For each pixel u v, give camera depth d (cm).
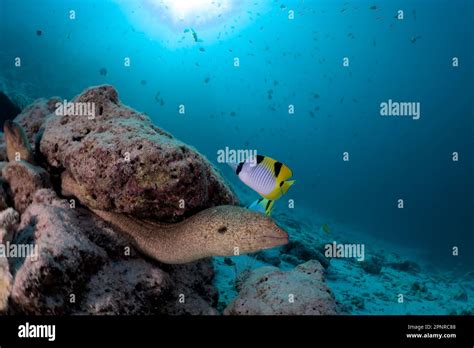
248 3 4500
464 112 6938
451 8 5891
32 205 398
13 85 3070
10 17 4281
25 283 294
